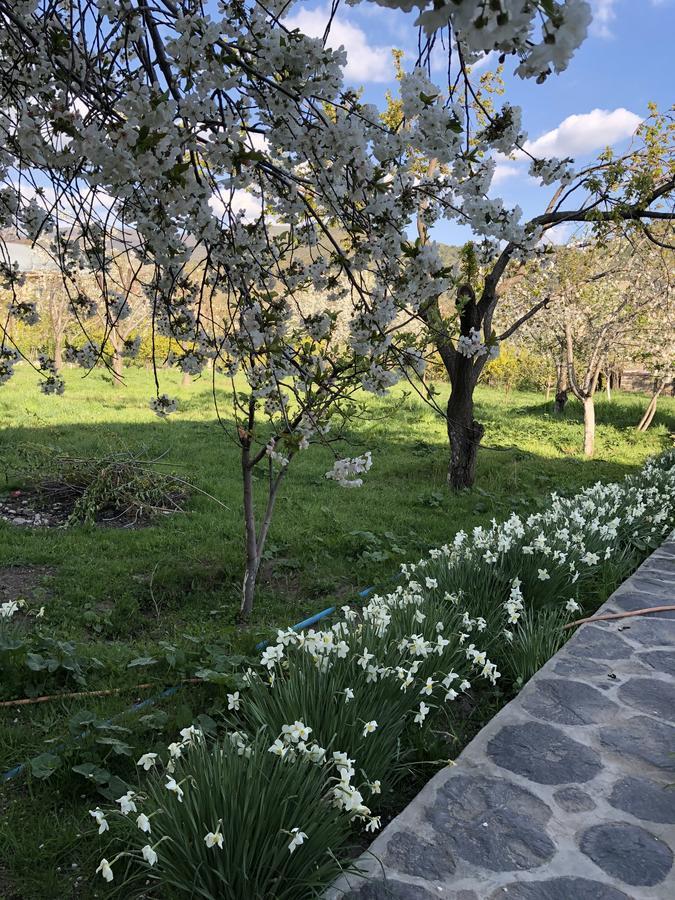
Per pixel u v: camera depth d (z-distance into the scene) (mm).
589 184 5242
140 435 12203
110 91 1875
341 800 2256
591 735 3074
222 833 2039
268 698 2895
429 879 2164
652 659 3914
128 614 4777
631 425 18312
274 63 1871
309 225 2721
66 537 6348
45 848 2361
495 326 17266
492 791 2643
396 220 2176
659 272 12602
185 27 1683
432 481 10117
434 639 3533
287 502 8078
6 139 2133
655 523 6789
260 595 5305
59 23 1941
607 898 2098
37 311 2857
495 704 3523
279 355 2535
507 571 4727
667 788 2680
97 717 3162
